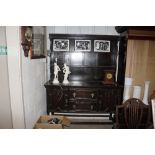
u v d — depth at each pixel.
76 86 3.05
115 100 3.13
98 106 3.16
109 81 3.27
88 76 3.47
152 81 3.03
